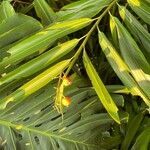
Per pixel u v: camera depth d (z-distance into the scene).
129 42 1.28
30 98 1.38
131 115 1.60
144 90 1.25
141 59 1.26
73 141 1.45
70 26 1.28
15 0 1.61
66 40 1.42
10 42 1.38
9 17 1.38
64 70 1.42
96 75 1.29
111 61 1.28
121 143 1.57
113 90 1.46
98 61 1.62
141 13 1.30
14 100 1.27
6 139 1.38
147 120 1.61
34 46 1.28
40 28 1.39
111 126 1.56
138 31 1.32
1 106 1.25
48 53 1.29
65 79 1.29
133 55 1.27
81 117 1.45
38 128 1.41
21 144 1.39
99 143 1.49
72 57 1.30
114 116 1.23
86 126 1.46
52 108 1.40
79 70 1.52
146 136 1.50
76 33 1.58
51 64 1.37
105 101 1.25
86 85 1.46
